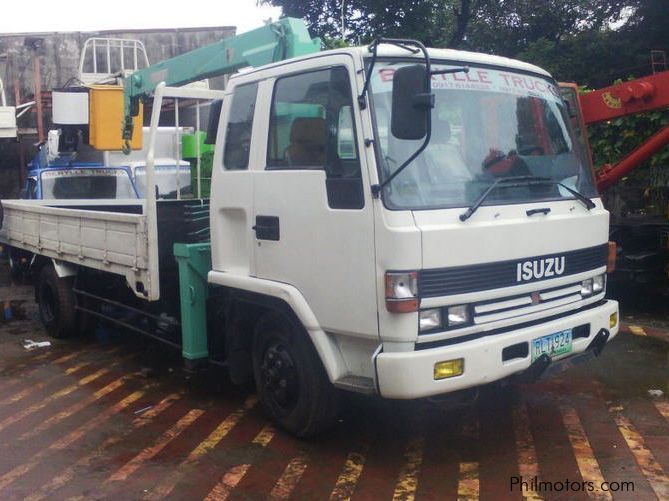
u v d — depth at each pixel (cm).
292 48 510
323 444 477
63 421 534
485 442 474
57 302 761
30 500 409
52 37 2203
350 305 405
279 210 447
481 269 402
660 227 816
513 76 469
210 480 430
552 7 1892
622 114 746
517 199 430
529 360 423
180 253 538
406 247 379
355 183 398
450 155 416
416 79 365
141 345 754
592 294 485
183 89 564
